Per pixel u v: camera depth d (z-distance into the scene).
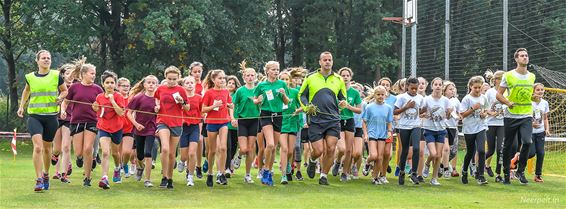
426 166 13.99
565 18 26.17
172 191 10.81
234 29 31.56
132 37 28.67
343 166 12.84
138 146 11.81
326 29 36.16
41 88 10.34
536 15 26.09
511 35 25.50
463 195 10.85
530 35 25.75
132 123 11.45
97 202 9.46
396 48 37.22
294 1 36.38
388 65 35.31
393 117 12.82
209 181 11.55
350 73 12.71
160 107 11.09
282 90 11.58
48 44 28.89
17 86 30.61
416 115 12.18
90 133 11.39
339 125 11.75
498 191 11.50
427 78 25.36
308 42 36.38
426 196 10.66
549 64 25.84
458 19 25.05
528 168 15.37
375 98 12.59
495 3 25.31
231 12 31.47
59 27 28.58
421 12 25.83
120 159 12.21
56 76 10.51
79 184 11.59
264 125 11.73
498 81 13.12
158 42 28.94
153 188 11.17
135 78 29.53
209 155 11.59
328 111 11.62
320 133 11.63
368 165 13.84
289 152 12.15
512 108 12.29
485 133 12.67
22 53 31.31
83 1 29.48
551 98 19.95
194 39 30.09
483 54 25.08
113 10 30.78
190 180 11.55
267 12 34.28
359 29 36.53
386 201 9.99
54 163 12.78
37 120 10.34
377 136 12.44
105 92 11.41
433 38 25.52
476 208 9.34
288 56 39.53
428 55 25.58
